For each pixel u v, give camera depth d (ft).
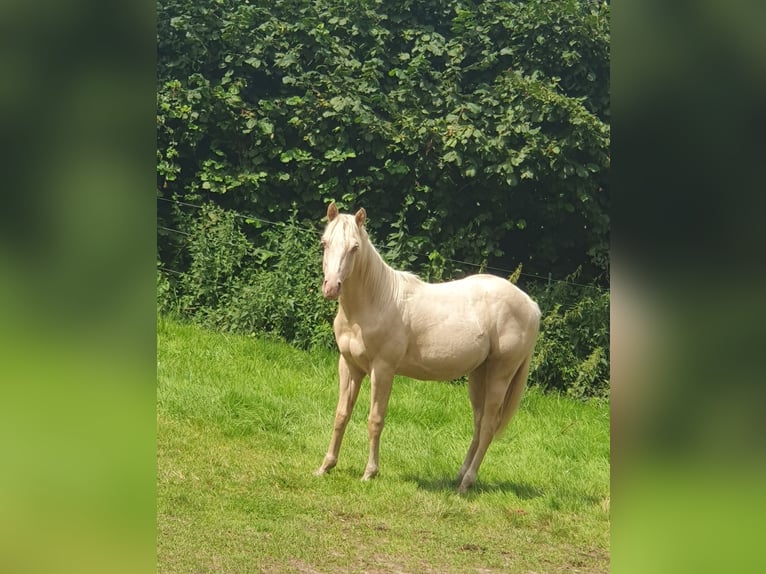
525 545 14.64
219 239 28.35
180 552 12.25
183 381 21.38
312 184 29.86
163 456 16.57
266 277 27.55
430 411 22.85
